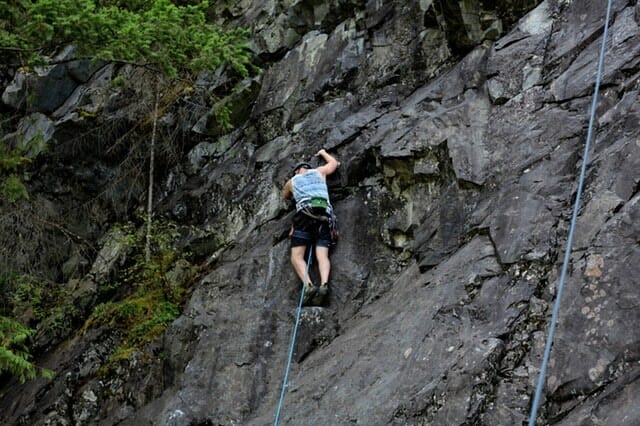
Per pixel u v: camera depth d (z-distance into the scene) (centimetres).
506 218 603
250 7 1038
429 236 668
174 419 675
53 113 1070
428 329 572
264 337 705
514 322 528
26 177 1014
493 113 698
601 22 681
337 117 848
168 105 1018
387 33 865
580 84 651
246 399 668
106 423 759
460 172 667
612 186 546
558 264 539
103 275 970
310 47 936
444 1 773
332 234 724
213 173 941
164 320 808
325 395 600
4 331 703
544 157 626
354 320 676
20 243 959
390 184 729
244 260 782
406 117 758
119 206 1038
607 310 482
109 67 1073
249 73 967
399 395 537
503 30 767
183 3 1066
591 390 460
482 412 491
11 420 820
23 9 668
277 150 880
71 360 845
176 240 912
